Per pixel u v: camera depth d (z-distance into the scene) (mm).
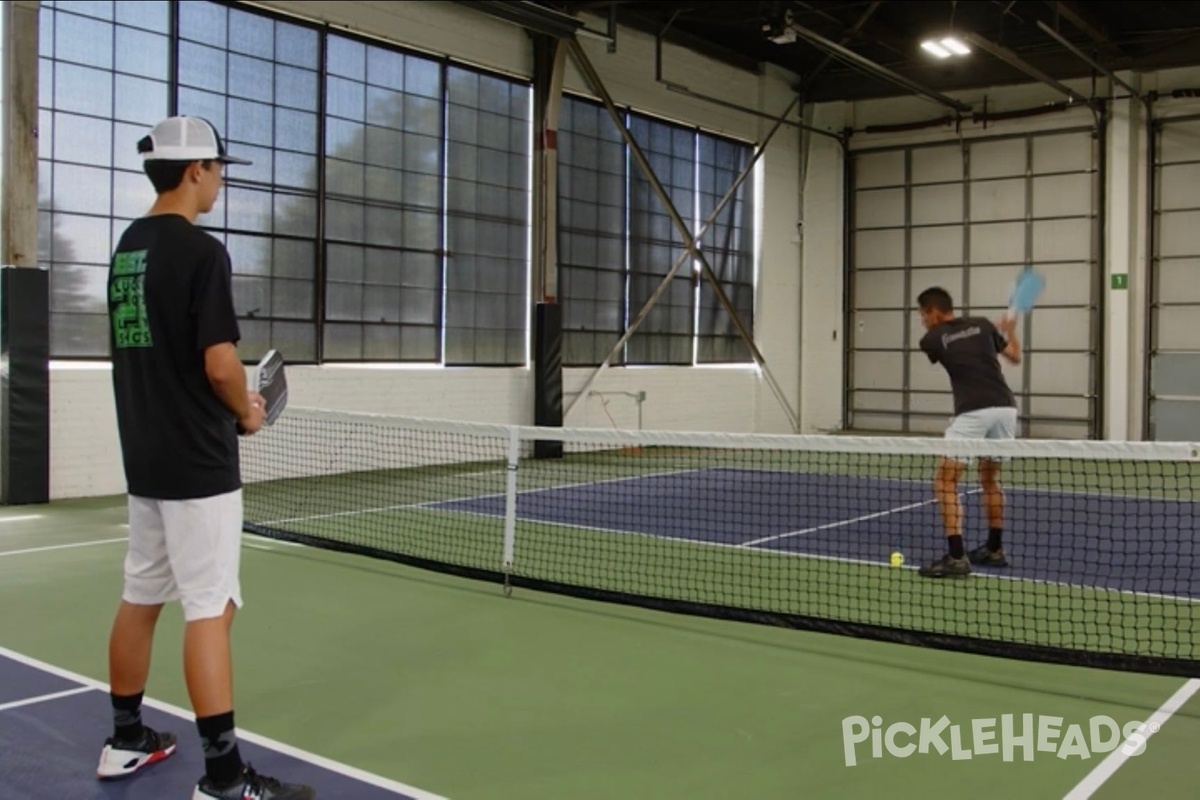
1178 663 4207
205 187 3084
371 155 12250
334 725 3785
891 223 18484
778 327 18312
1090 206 16766
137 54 10180
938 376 18156
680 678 4379
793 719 3891
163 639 4828
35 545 7258
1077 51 14750
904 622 5305
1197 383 15836
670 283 16234
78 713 3861
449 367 13133
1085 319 16891
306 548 7125
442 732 3727
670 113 16078
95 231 9953
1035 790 3250
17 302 9062
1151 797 3197
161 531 3088
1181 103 15945
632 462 13383
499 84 13672
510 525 5969
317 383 11656
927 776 3361
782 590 6027
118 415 3057
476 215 13438
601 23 14805
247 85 11062
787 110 17688
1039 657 4500
